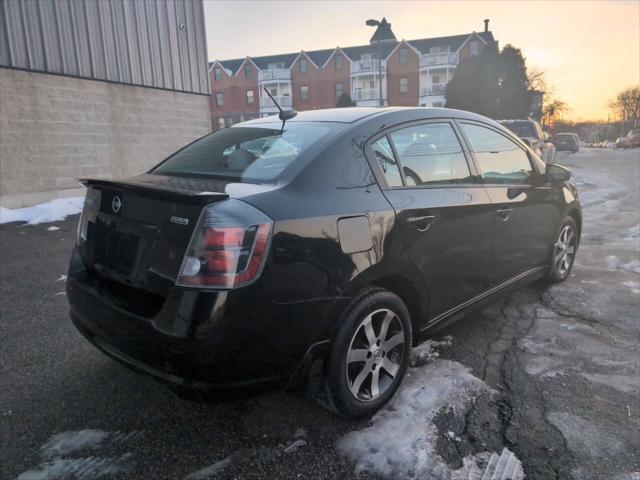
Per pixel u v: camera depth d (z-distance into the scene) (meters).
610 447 2.36
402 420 2.58
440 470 2.21
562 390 2.86
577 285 4.75
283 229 2.17
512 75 37.88
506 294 3.78
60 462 2.29
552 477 2.17
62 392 2.87
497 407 2.69
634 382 2.95
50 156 10.33
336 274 2.33
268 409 2.71
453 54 54.31
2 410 2.69
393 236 2.61
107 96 11.49
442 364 3.18
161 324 2.11
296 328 2.22
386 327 2.63
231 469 2.24
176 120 13.55
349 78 57.38
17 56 9.55
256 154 2.73
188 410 2.70
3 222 8.72
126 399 2.80
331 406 2.49
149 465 2.27
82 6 10.73
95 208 2.69
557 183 4.45
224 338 2.05
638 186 13.13
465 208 3.13
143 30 12.30
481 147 3.58
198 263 2.05
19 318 4.02
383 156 2.80
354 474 2.21
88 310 2.53
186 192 2.12
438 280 2.98
